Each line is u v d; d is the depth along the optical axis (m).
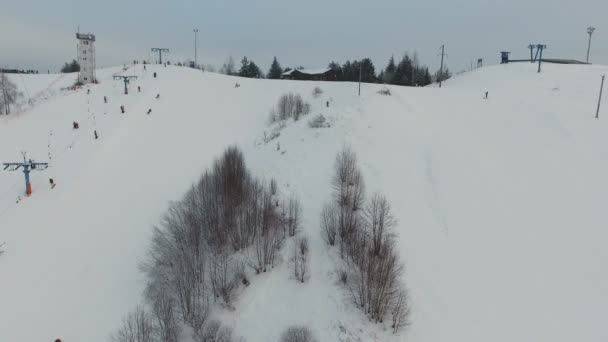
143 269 32.94
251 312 28.22
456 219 36.03
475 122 54.47
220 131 63.00
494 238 33.88
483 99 63.19
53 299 31.22
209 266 31.03
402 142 47.34
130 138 57.41
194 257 30.73
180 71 94.75
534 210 36.62
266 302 28.77
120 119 62.44
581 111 54.84
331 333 26.28
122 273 33.84
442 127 52.94
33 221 39.09
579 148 45.28
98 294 31.77
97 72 121.75
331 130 48.78
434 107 59.78
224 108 72.25
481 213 36.53
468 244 33.47
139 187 46.66
